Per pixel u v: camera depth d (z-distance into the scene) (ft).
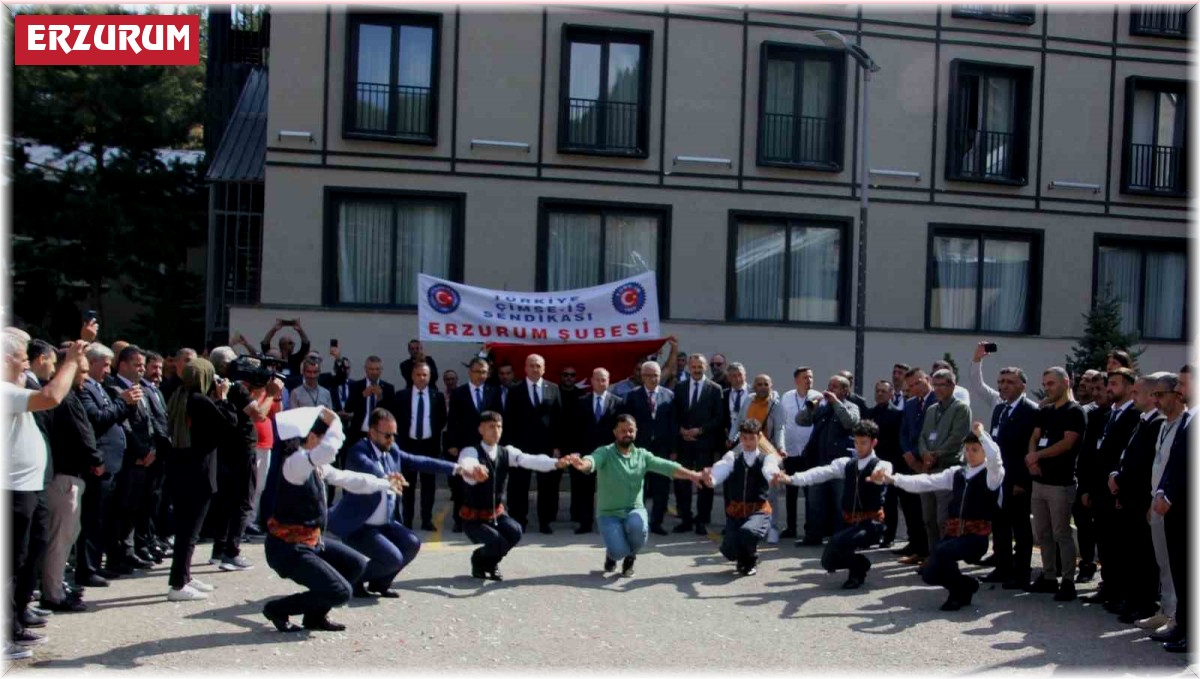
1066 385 31.12
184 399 28.63
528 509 43.24
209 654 23.40
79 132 74.28
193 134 85.71
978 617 28.30
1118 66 62.59
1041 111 61.77
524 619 27.14
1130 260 63.87
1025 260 62.44
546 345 50.01
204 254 82.43
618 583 31.55
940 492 32.94
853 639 25.99
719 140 58.23
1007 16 60.95
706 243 58.23
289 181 54.29
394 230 55.57
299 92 54.29
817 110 59.88
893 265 60.29
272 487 37.47
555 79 56.49
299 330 48.14
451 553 35.68
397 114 55.47
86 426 26.08
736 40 58.23
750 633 26.37
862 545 31.17
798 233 59.77
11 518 22.79
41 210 73.41
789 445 40.55
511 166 56.24
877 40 59.77
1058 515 30.55
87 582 28.94
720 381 49.14
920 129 60.44
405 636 25.29
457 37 55.52
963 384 60.85
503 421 40.98
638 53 57.57
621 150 57.11
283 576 24.89
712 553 36.76
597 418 40.83
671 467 32.60
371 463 28.60
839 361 59.31
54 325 75.92
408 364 47.01
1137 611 27.78
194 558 33.53
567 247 57.36
